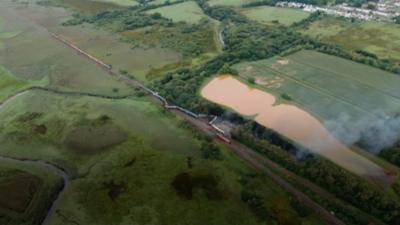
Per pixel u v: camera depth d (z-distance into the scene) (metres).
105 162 109.69
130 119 129.00
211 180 101.38
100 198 97.38
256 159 108.75
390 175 96.88
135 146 115.62
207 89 141.75
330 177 96.00
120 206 94.81
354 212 89.50
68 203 96.75
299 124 116.81
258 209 91.81
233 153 111.56
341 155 103.44
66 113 133.75
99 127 124.81
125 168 106.94
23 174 106.75
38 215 93.38
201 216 91.12
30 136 122.25
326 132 112.38
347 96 129.25
